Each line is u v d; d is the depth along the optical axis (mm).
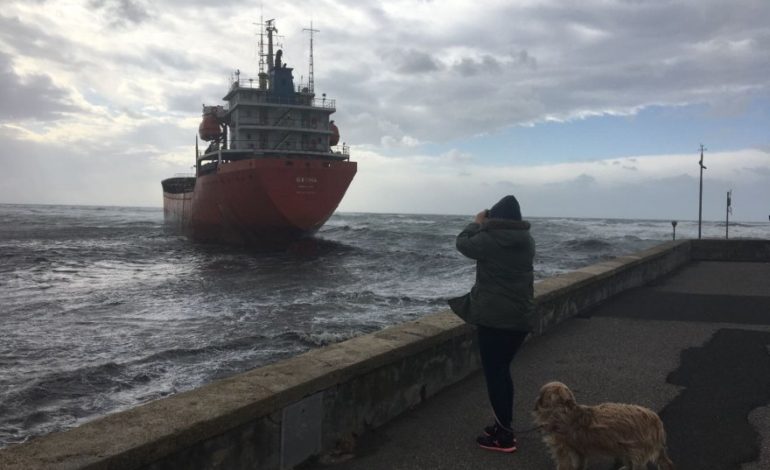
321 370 3277
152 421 2480
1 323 12641
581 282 7504
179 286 19672
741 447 3330
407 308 14516
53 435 2342
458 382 4633
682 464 3121
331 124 38156
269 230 33875
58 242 41969
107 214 120812
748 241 14914
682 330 6520
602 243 38156
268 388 2943
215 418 2541
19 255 30812
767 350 5562
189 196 44562
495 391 3350
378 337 4137
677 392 4336
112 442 2268
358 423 3541
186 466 2463
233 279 22000
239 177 32688
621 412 2740
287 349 10016
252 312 13984
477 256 3273
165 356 9523
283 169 31453
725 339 6043
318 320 12758
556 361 5258
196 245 40125
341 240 45406
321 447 3240
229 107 37656
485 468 3117
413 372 4066
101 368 8734
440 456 3268
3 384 7934
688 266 13688
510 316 3217
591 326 6777
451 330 4473
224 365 8977
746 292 9359
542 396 2881
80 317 13391
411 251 35156
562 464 2803
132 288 19125
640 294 9156
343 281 21250
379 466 3133
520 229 3262
